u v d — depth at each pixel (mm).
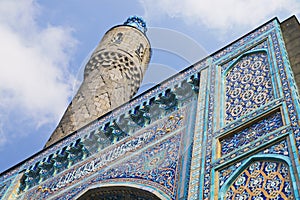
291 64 10492
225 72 11977
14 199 13812
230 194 7926
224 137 9516
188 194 8492
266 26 12641
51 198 12492
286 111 8883
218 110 10516
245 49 12328
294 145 7875
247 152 8547
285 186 7344
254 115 9484
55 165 14016
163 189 9805
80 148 13969
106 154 12930
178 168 10125
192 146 10328
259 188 7672
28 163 15172
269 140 8445
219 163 8773
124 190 10766
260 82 10547
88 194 11539
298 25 11945
